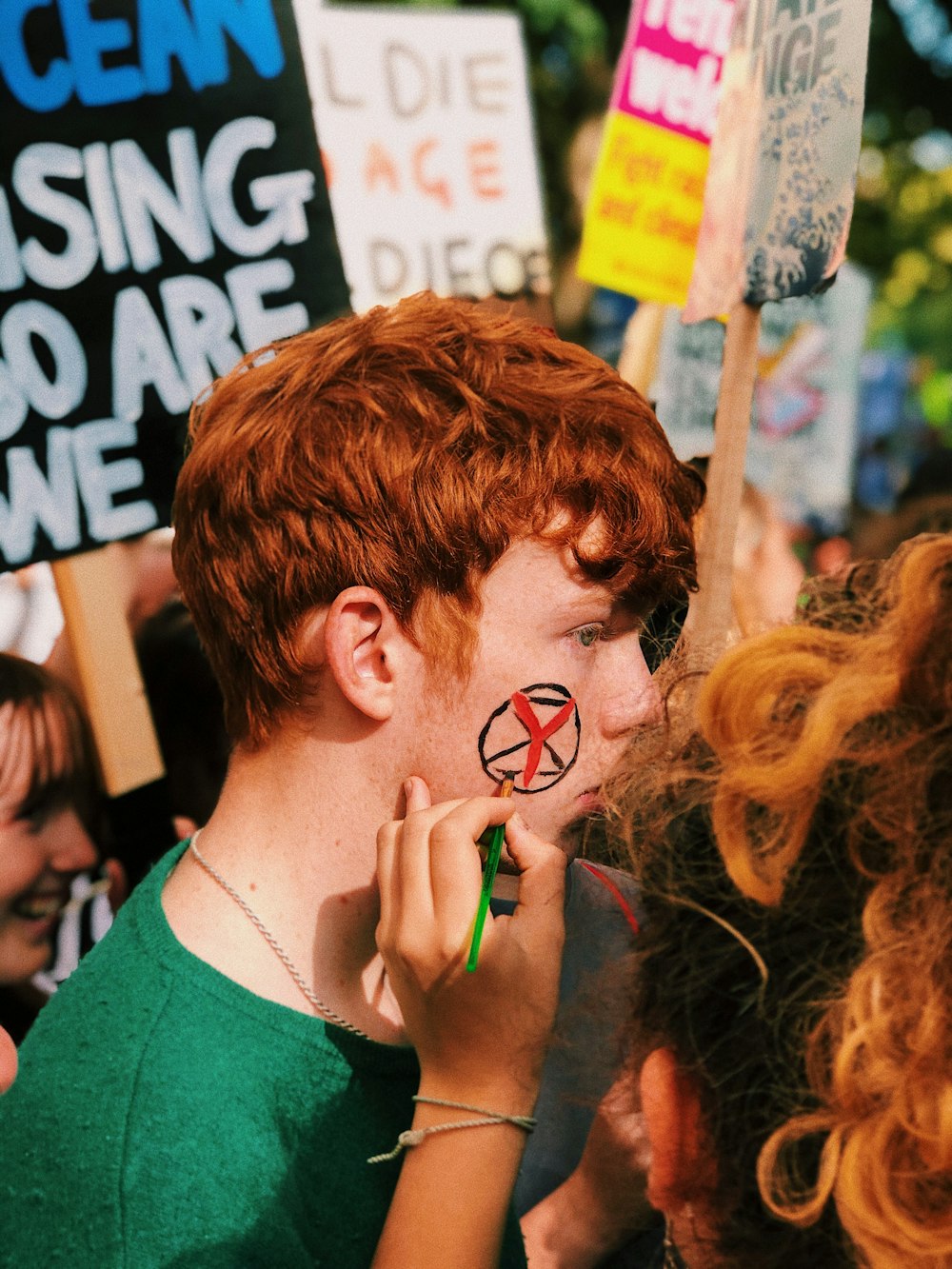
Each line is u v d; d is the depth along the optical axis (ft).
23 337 5.29
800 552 9.61
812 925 2.51
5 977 5.56
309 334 3.53
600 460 3.26
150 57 5.42
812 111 4.30
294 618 3.25
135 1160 2.89
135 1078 2.99
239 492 3.26
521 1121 3.02
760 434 8.49
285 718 3.34
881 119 21.71
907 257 23.20
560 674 3.34
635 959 2.86
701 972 2.62
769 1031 2.54
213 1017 3.13
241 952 3.27
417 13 6.16
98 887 5.76
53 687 5.58
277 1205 2.99
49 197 5.29
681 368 6.21
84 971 3.30
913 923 2.33
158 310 5.52
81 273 5.37
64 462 5.40
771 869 2.49
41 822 5.57
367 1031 3.37
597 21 17.78
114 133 5.38
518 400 3.27
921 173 22.38
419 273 6.24
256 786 3.40
